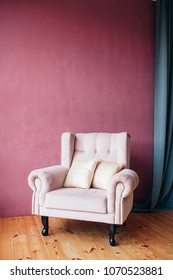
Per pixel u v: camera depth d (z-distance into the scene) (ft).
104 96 10.18
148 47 10.77
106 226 8.43
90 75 10.01
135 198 10.50
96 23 10.10
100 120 10.13
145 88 10.74
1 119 8.96
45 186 7.23
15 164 9.11
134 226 8.48
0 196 8.98
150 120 10.76
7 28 9.02
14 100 9.10
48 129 9.49
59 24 9.63
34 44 9.33
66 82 9.71
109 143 8.75
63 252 6.49
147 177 10.69
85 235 7.64
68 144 8.82
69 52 9.75
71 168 8.39
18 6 9.16
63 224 8.58
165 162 10.21
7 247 6.73
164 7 10.12
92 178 8.02
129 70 10.53
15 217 9.08
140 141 10.63
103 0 10.20
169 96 10.30
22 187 9.20
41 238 7.36
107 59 10.23
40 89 9.39
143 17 10.71
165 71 10.03
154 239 7.39
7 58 9.02
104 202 6.72
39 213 7.32
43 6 9.45
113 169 7.82
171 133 10.21
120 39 10.41
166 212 10.06
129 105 10.51
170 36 10.30
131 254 6.43
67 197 6.97
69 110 9.74
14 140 9.10
